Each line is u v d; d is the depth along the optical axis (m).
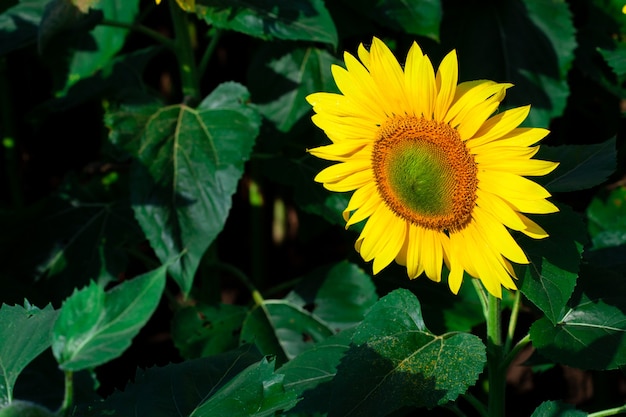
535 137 1.11
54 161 1.95
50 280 1.54
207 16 1.42
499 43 1.59
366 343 1.12
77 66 1.67
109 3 1.63
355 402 1.09
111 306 0.84
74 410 1.02
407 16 1.54
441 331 1.51
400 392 1.09
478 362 1.09
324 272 1.54
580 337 1.14
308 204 1.51
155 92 1.64
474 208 1.13
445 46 1.60
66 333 0.84
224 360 1.03
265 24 1.41
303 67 1.54
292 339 1.51
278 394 0.96
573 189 1.16
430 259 1.16
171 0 1.50
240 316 1.52
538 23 1.59
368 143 1.16
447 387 1.09
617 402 1.71
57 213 1.58
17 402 0.84
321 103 1.16
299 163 1.53
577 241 1.12
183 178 1.40
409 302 1.13
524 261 1.11
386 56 1.13
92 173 1.81
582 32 1.66
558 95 1.58
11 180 1.83
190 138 1.42
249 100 1.52
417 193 1.14
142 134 1.42
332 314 1.52
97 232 1.56
